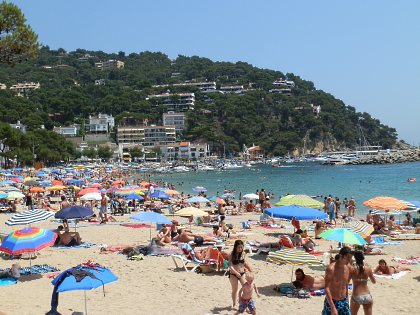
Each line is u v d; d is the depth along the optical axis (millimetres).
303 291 13953
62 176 86062
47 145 140000
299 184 84125
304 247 21000
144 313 12477
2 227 29312
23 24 18375
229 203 43469
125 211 38594
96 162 171875
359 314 11969
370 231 20703
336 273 9914
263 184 86125
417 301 13562
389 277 16203
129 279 16062
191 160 199125
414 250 22016
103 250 20859
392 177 97875
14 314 12250
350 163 169500
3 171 89812
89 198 32719
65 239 22156
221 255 16875
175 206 40156
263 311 12609
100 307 12992
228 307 12891
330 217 32500
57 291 10883
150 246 20203
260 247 20609
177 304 13234
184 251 18391
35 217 19281
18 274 16000
